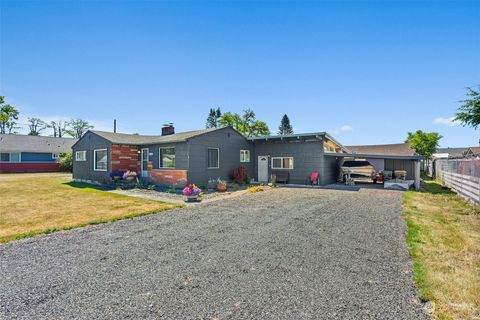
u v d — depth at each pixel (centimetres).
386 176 1691
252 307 275
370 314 262
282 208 855
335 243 490
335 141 1738
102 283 330
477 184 925
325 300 288
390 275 352
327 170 1691
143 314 262
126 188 1418
